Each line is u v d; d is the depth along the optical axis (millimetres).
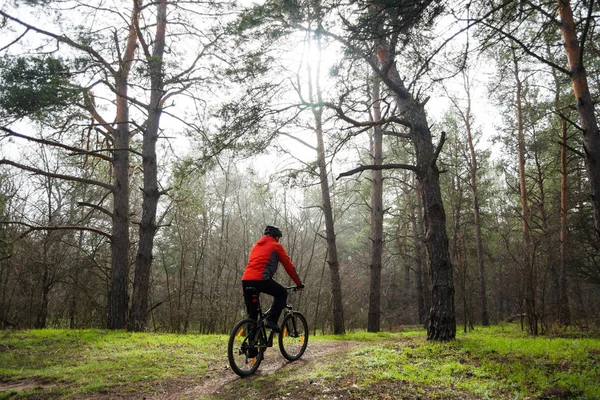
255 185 15336
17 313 19547
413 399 4332
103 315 18891
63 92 11070
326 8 6207
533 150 20516
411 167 8539
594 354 6184
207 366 6477
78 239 21250
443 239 8109
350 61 7180
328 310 19938
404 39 6098
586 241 18703
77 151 12812
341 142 8398
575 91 9320
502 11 6125
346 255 37375
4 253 14055
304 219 22047
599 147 8875
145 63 12617
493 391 4617
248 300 5816
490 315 30141
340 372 5320
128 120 14742
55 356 7480
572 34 9461
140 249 13359
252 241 25406
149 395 5035
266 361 6562
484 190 25672
